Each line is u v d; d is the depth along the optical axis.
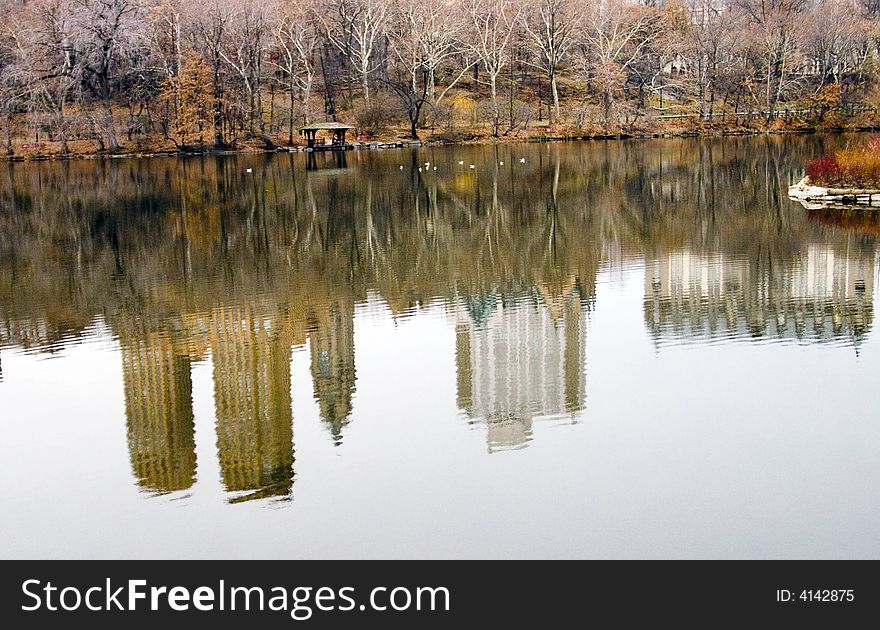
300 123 127.19
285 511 17.72
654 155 96.94
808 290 33.12
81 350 28.30
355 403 22.84
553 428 20.83
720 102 140.25
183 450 20.48
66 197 68.25
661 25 140.12
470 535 16.69
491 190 67.38
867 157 58.22
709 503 17.36
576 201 60.38
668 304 31.80
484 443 20.22
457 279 37.31
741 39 135.25
